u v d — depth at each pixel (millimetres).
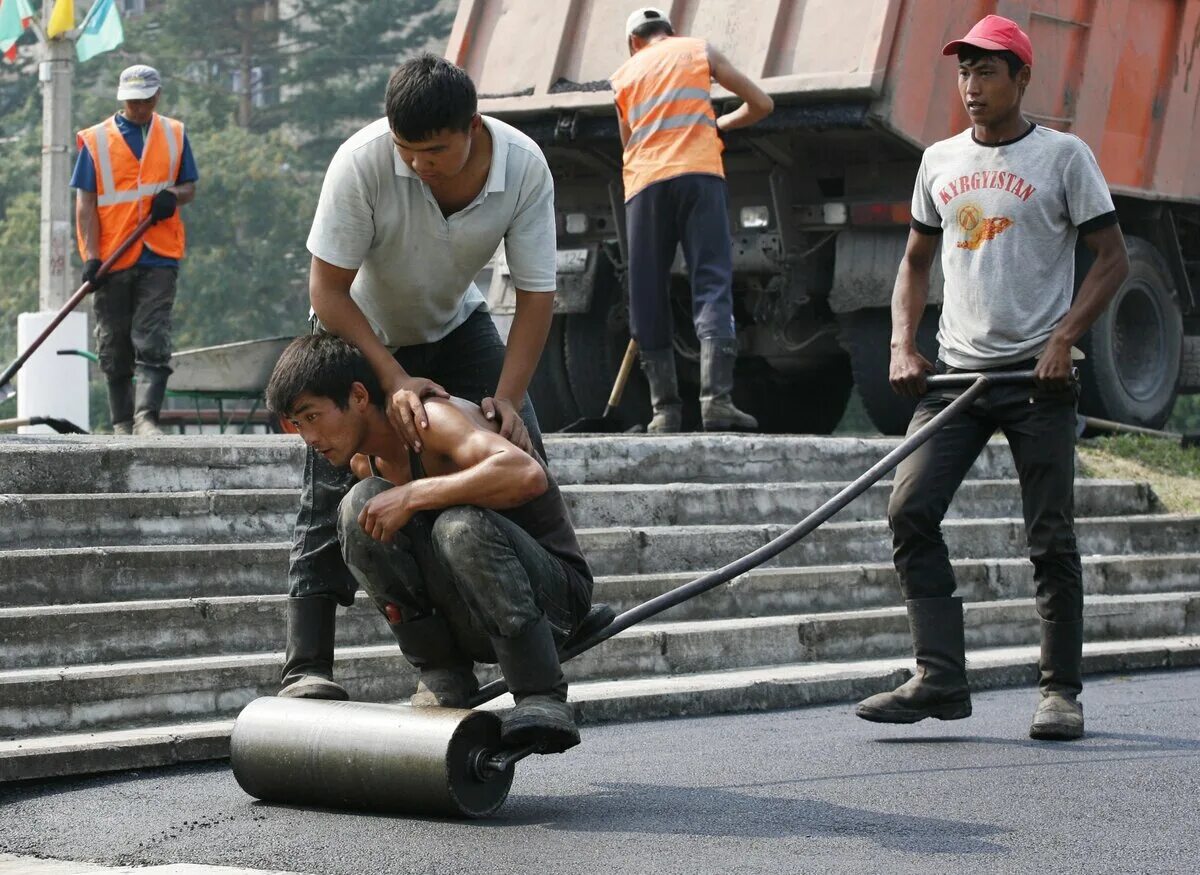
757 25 20766
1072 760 10172
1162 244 24781
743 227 22156
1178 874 7246
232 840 8086
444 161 8742
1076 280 21469
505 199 9242
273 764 8734
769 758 10320
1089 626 15680
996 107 11180
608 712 11898
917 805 8766
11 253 74312
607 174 22859
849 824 8281
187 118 81438
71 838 8391
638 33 19203
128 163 20547
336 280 9133
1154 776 9609
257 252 73188
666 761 10242
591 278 22953
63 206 35031
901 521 11156
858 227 21375
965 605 15203
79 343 28391
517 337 9508
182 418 30922
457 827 8266
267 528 13672
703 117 18656
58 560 12141
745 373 25328
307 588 9523
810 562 15664
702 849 7727
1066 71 22297
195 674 11195
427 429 8547
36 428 27938
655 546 14789
